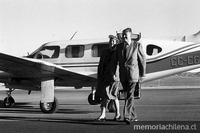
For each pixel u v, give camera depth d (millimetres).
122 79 6184
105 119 6746
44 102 8695
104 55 6590
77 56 11562
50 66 8062
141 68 6168
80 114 8445
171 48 11672
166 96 16016
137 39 10383
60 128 5855
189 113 8156
